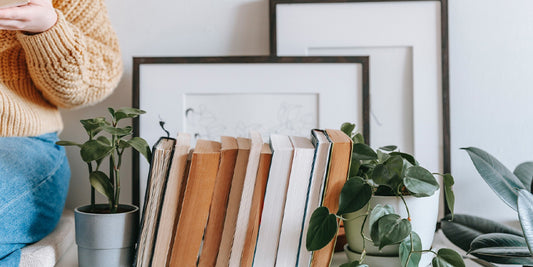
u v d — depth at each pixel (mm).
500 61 891
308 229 556
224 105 856
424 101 872
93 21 768
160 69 852
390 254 617
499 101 894
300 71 854
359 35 873
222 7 905
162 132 852
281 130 856
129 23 905
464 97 896
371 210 579
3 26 614
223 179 589
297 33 874
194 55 910
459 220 772
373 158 616
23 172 630
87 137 909
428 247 621
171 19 908
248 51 908
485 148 896
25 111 711
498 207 896
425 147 873
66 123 905
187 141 617
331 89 854
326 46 872
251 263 595
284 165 576
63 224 771
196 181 575
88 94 786
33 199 644
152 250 584
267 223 584
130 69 906
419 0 866
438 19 866
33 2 632
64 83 727
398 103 877
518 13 885
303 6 873
